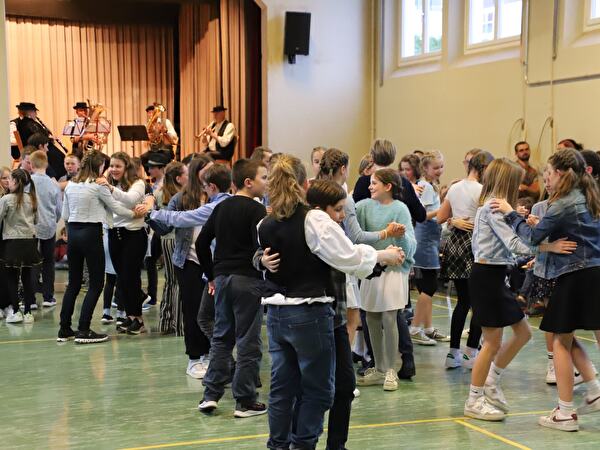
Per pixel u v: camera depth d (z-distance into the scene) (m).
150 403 4.38
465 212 4.96
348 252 3.00
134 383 4.80
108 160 6.27
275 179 3.14
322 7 10.91
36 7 13.96
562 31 8.23
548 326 3.89
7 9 13.79
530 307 6.78
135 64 15.02
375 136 11.23
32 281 7.57
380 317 4.64
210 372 4.17
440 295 8.15
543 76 8.46
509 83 8.95
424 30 10.48
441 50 10.02
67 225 5.96
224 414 4.17
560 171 3.90
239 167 3.98
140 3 14.62
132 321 6.26
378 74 11.11
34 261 6.69
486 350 4.04
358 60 11.15
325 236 3.00
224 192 4.63
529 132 8.67
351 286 4.53
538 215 4.85
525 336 4.09
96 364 5.29
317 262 3.06
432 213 5.68
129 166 6.11
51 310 7.35
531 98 8.63
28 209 6.65
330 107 11.05
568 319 3.83
